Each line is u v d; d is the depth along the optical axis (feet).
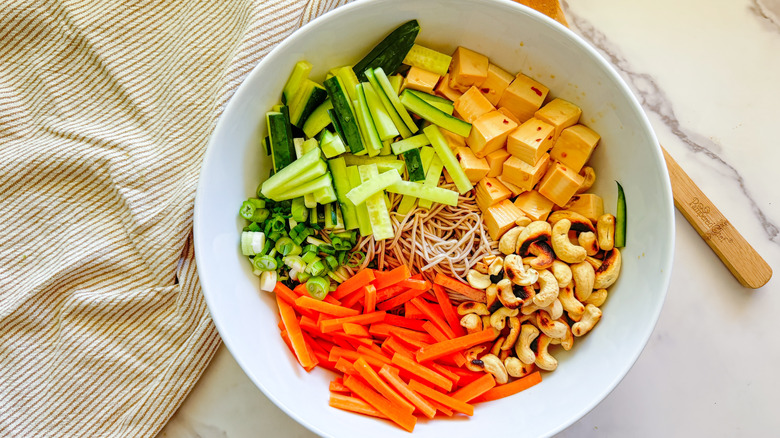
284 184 1.53
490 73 1.57
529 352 1.55
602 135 1.55
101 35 1.65
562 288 1.54
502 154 1.58
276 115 1.52
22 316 1.65
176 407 1.66
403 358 1.55
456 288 1.59
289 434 1.69
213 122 1.57
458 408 1.54
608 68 1.45
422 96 1.56
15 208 1.67
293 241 1.59
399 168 1.59
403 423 1.52
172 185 1.64
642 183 1.50
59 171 1.66
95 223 1.66
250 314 1.55
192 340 1.64
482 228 1.62
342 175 1.57
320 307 1.56
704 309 1.72
